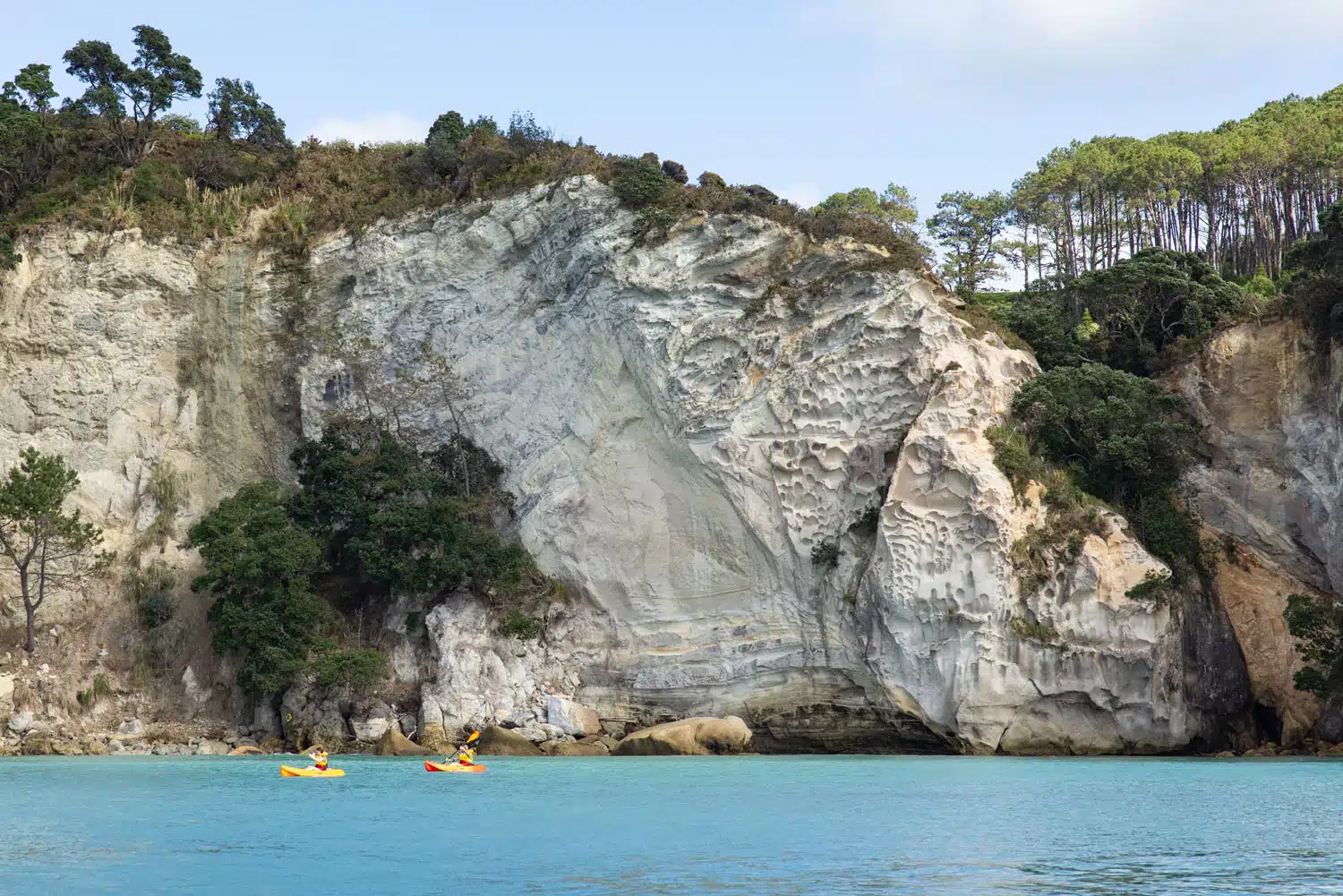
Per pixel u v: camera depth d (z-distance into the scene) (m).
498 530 57.44
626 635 53.88
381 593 55.62
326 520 56.25
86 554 56.69
